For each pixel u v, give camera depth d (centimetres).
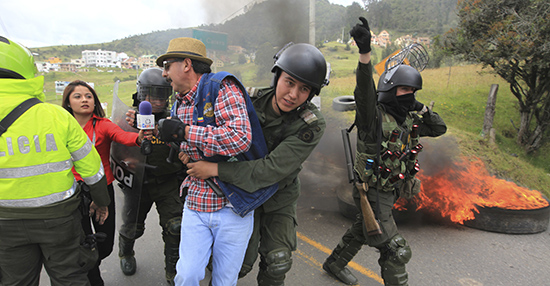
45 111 152
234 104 141
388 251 198
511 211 330
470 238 325
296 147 156
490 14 544
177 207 229
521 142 601
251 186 151
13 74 147
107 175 218
